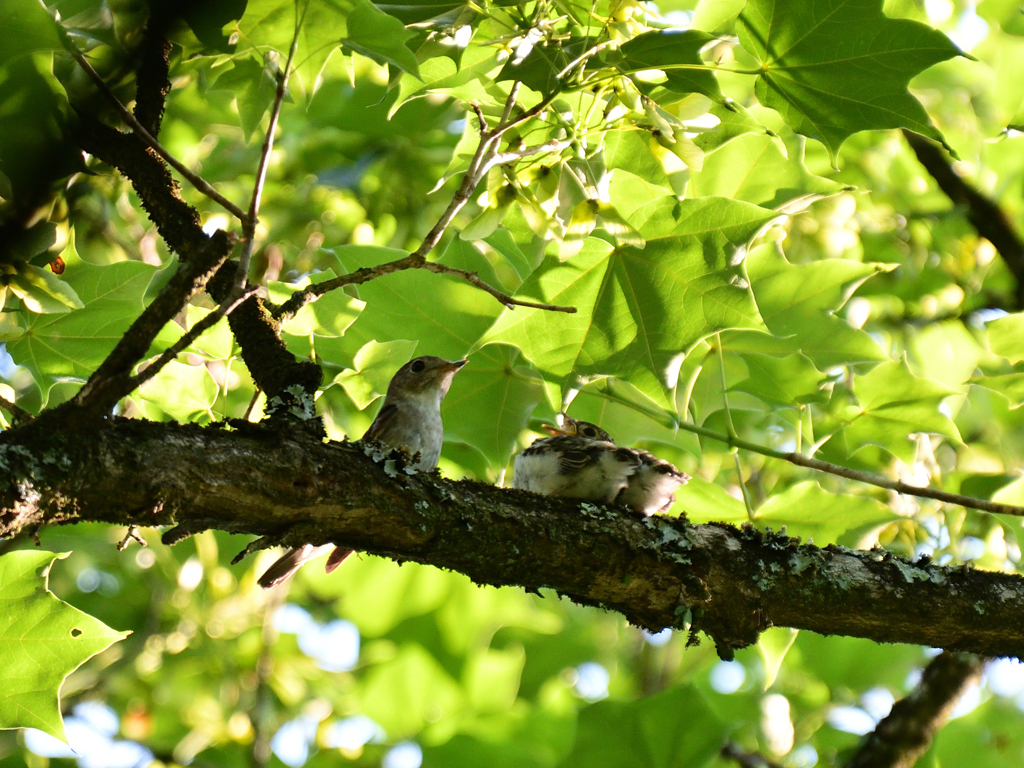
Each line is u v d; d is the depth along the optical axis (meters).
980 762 13.48
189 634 14.28
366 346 8.55
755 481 13.16
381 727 14.24
